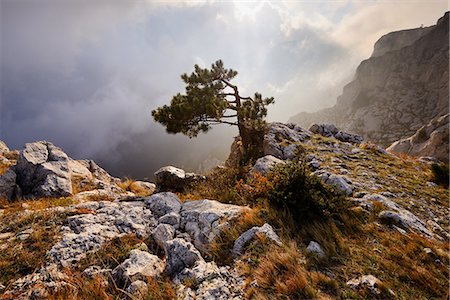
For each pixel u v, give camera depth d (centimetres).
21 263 646
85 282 568
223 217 837
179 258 632
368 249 683
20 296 540
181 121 1811
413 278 571
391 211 886
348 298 502
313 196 832
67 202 1153
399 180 1434
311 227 762
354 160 1792
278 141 2097
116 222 877
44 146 1639
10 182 1321
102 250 707
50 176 1379
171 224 886
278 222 771
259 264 600
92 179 1697
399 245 708
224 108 1789
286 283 526
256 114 2050
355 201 985
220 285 538
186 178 1483
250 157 2095
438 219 990
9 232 812
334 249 654
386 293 516
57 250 692
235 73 2109
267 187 962
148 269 598
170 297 518
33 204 1137
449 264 647
